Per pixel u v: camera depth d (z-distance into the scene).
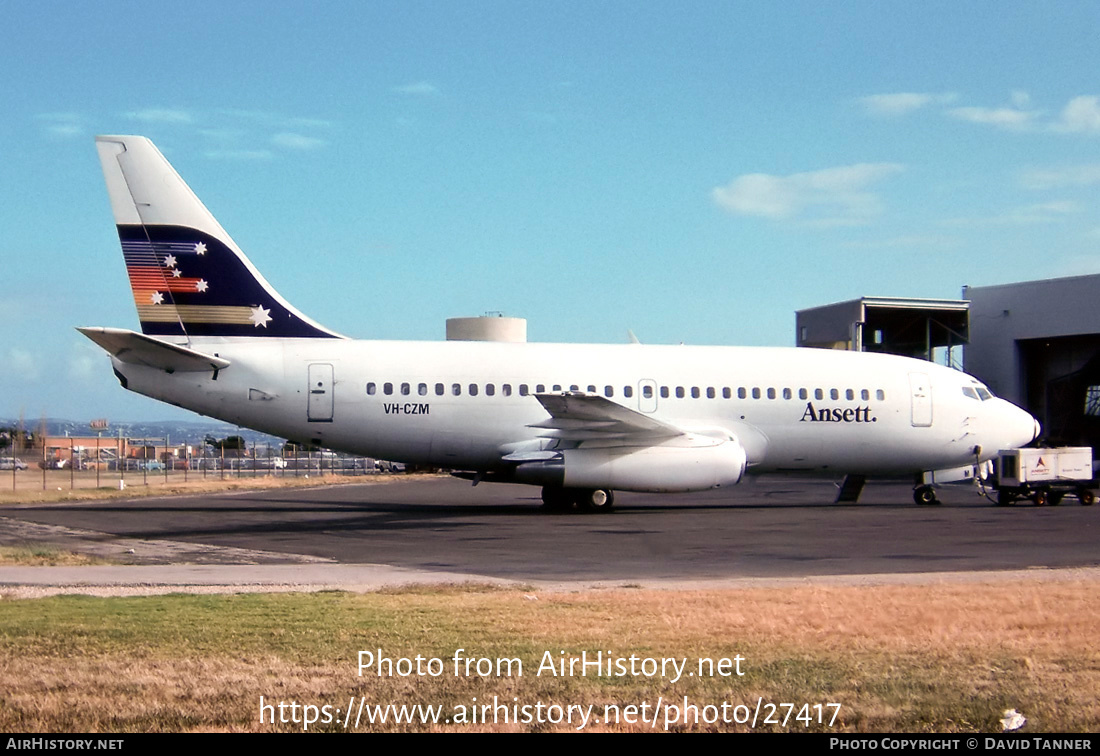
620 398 29.20
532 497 37.84
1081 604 11.94
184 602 12.05
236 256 27.50
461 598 12.45
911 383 31.27
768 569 16.06
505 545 19.75
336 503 33.66
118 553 18.11
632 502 33.56
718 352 30.64
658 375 29.61
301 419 27.59
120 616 11.06
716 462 27.36
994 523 24.88
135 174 27.02
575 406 25.94
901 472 31.97
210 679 8.45
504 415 28.33
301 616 11.08
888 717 7.54
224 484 50.19
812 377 30.61
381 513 28.31
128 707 7.70
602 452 27.28
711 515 27.47
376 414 27.81
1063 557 17.80
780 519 26.09
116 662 8.97
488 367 28.53
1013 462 31.53
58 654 9.25
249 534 21.94
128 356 26.47
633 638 10.01
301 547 19.30
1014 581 14.32
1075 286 47.12
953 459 31.78
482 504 32.97
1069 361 50.88
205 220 27.33
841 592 12.95
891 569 16.09
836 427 30.56
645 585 13.92
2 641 9.80
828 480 52.09
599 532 22.48
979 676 8.61
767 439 30.33
